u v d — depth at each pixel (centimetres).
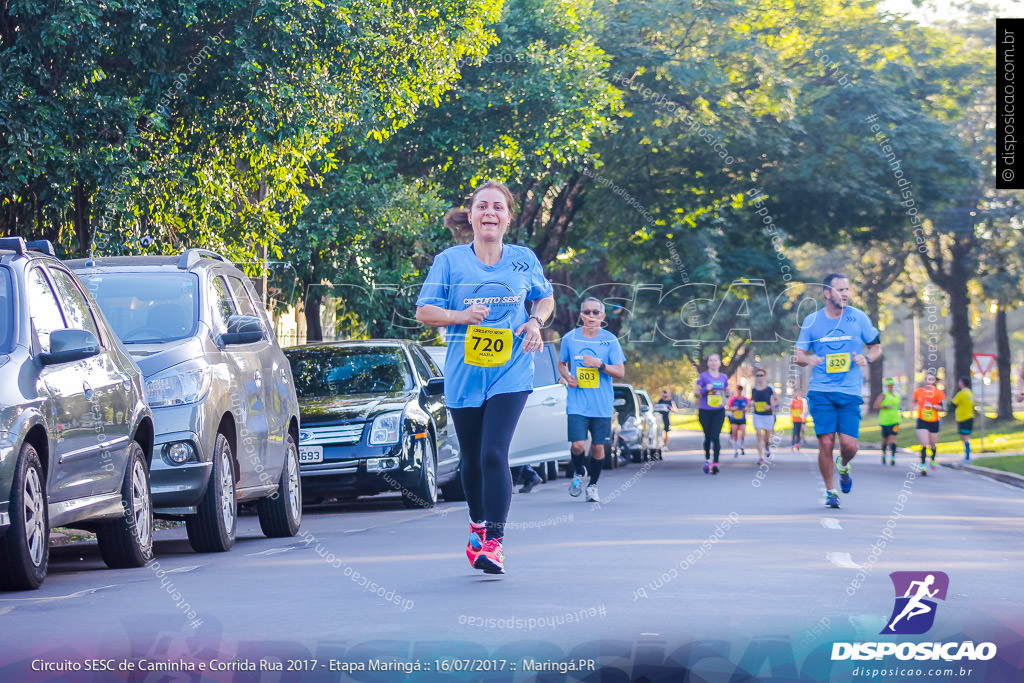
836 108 4203
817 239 4319
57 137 2122
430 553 1347
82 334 1173
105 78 2272
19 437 1073
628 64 4028
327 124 2528
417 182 3491
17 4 2053
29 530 1088
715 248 4212
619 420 3878
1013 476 3347
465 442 1106
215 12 2330
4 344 1140
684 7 4059
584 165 4194
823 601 966
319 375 2298
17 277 1195
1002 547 1414
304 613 916
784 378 11338
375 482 2138
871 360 1955
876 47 4312
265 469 1628
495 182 1102
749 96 4212
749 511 1877
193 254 1627
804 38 4312
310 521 1991
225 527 1469
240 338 1545
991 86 5078
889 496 2270
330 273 3338
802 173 4081
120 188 2202
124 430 1285
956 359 6825
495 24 3703
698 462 4050
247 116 2431
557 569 1162
